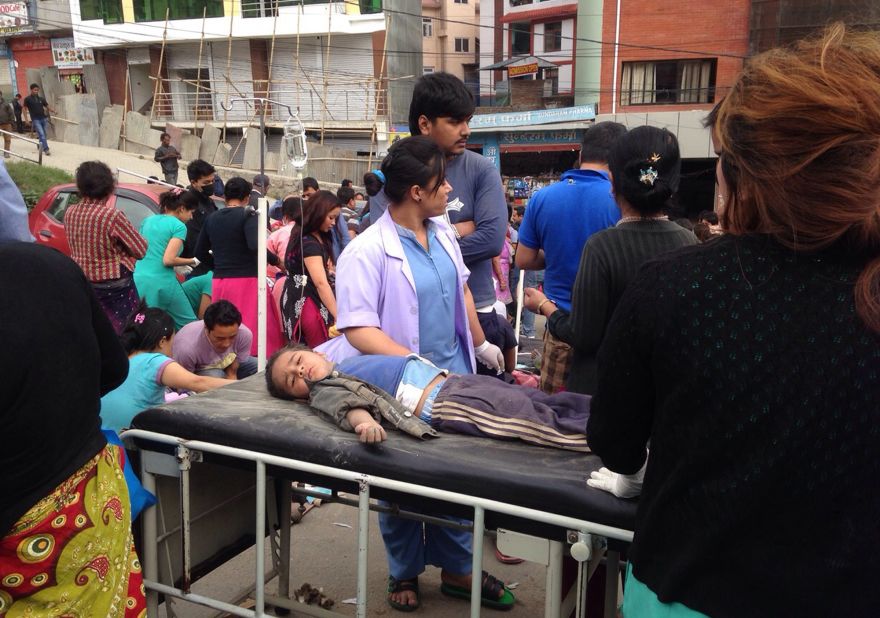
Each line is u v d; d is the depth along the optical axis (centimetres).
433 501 196
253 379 280
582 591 175
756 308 113
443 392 227
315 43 2695
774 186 111
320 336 466
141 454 231
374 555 343
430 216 262
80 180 517
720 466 115
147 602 234
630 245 247
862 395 107
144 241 534
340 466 204
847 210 106
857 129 104
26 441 157
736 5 2164
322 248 468
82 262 512
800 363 109
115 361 195
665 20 2247
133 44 2820
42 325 159
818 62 112
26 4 2948
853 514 108
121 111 2264
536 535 182
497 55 3291
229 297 513
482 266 333
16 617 164
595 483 176
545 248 320
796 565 110
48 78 2631
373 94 2662
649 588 127
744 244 119
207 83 2797
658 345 121
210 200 682
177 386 310
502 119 2538
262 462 211
